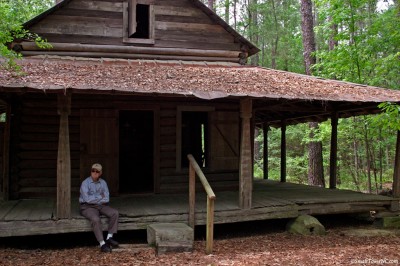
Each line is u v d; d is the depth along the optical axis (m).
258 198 9.97
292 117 14.35
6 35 6.98
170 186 10.72
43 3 20.42
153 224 7.82
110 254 7.13
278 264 6.50
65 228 7.50
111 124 10.22
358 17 13.52
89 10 11.27
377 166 21.48
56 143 9.92
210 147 11.02
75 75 8.02
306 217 9.12
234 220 8.56
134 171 14.77
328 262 6.62
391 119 7.56
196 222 8.28
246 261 6.67
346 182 19.94
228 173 11.15
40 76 7.64
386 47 13.11
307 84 9.44
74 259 6.83
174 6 11.92
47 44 7.77
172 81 8.31
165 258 6.87
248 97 7.82
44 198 9.76
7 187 9.52
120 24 11.49
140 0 11.61
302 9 16.73
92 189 7.74
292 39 24.94
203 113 13.43
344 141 20.31
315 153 16.45
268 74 10.38
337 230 9.46
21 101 9.73
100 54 11.34
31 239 8.33
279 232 9.17
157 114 10.63
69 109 7.58
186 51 11.95
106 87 7.16
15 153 9.62
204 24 12.15
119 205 8.98
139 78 8.30
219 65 11.55
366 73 14.07
